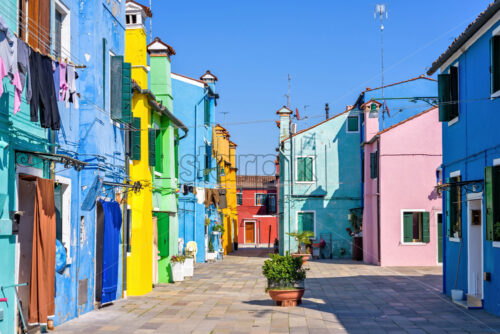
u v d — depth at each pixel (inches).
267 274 576.7
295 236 1204.5
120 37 645.9
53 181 413.4
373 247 1171.9
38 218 387.9
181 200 1204.5
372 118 1214.3
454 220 636.7
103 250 554.6
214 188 1352.1
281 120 1445.6
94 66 538.9
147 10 732.7
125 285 639.1
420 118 1103.6
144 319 490.6
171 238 864.3
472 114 573.9
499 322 470.3
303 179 1339.8
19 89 325.7
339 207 1326.3
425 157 1099.9
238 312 530.3
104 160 551.8
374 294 665.0
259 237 2260.1
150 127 772.6
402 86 1240.8
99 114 547.5
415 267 1058.7
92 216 546.0
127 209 664.4
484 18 506.3
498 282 500.1
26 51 339.3
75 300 499.2
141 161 706.8
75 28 516.4
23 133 387.2
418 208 1093.1
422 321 477.1
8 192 363.9
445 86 640.4
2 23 301.0
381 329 440.5
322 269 1029.8
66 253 474.3
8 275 362.9
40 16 410.6
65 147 481.4
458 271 614.5
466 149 592.1
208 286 768.9
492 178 510.0
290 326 454.9
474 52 568.4
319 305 574.6
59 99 420.2
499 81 512.4
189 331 434.9
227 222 1723.7
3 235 355.6
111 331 433.4
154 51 866.1
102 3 571.8
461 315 508.1
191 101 1210.6
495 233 507.5
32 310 383.6
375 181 1149.7
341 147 1336.1
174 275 831.7
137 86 673.0
